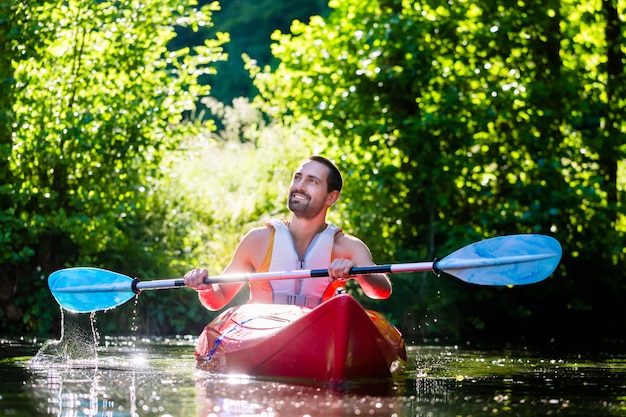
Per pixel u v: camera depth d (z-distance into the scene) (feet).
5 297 33.12
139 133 34.76
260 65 93.61
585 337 38.58
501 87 39.81
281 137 46.24
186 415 13.00
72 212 33.42
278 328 18.33
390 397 15.21
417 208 41.19
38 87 34.19
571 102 41.04
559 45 41.75
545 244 19.54
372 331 17.52
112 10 35.65
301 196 20.72
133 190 35.37
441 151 40.47
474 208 41.50
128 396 14.84
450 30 40.91
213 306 21.40
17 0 32.68
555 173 39.58
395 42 40.06
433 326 38.60
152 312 35.19
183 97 37.11
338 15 44.52
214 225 40.86
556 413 13.84
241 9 96.22
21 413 13.08
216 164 47.93
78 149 33.91
